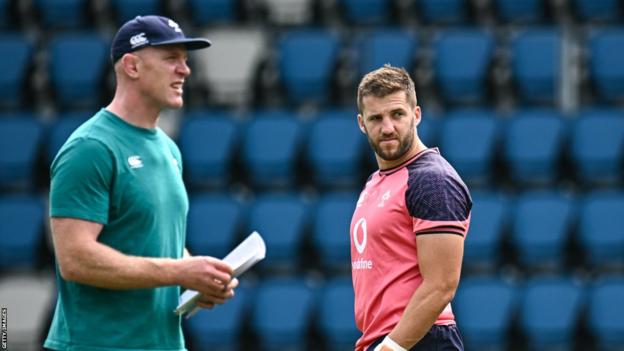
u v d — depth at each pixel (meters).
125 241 18.23
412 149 18.53
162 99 18.56
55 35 52.66
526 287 41.78
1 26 52.62
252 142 46.69
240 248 18.33
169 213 18.73
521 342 41.59
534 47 48.88
